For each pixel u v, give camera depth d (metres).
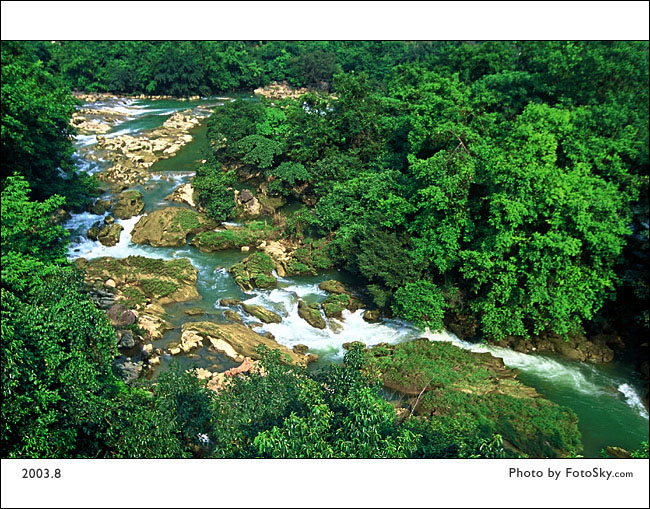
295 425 14.14
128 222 43.56
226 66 96.81
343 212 40.62
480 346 30.75
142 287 34.50
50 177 42.66
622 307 31.55
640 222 34.78
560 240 26.97
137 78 93.00
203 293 35.19
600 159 30.55
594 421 25.20
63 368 17.08
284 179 47.28
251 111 55.19
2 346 15.16
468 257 29.67
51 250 30.31
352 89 48.66
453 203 30.30
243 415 16.45
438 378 26.72
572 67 35.78
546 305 29.27
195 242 40.84
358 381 16.38
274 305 33.94
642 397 26.95
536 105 30.91
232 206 45.00
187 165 55.47
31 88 39.09
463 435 19.20
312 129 48.72
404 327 32.12
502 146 29.92
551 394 27.16
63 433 16.33
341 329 32.06
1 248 26.22
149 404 18.44
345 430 14.38
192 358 28.73
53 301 20.12
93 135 63.56
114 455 16.58
